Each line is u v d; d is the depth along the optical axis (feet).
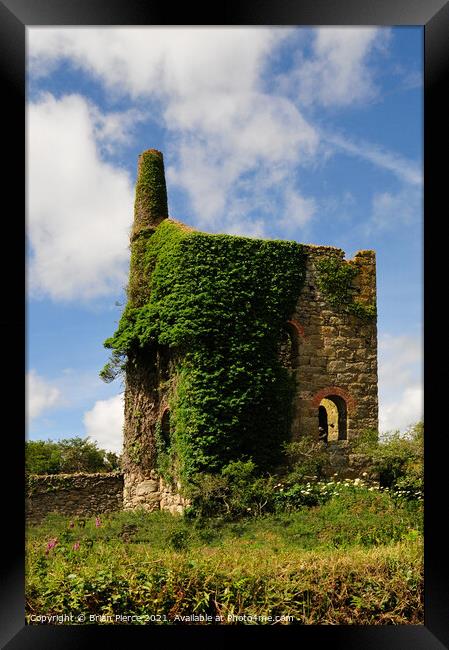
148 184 80.43
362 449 66.49
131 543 45.78
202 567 29.43
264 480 57.52
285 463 62.59
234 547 42.34
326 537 46.24
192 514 55.57
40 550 33.32
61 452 116.47
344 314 69.31
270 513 55.06
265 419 62.03
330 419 78.13
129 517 61.21
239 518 54.39
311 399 66.08
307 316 67.31
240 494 55.83
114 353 73.97
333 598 29.66
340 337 68.64
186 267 62.44
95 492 76.07
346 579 30.25
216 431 59.41
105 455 118.62
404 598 30.19
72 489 75.56
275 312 64.95
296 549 40.68
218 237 63.67
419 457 62.39
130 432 73.15
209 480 56.18
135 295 73.51
